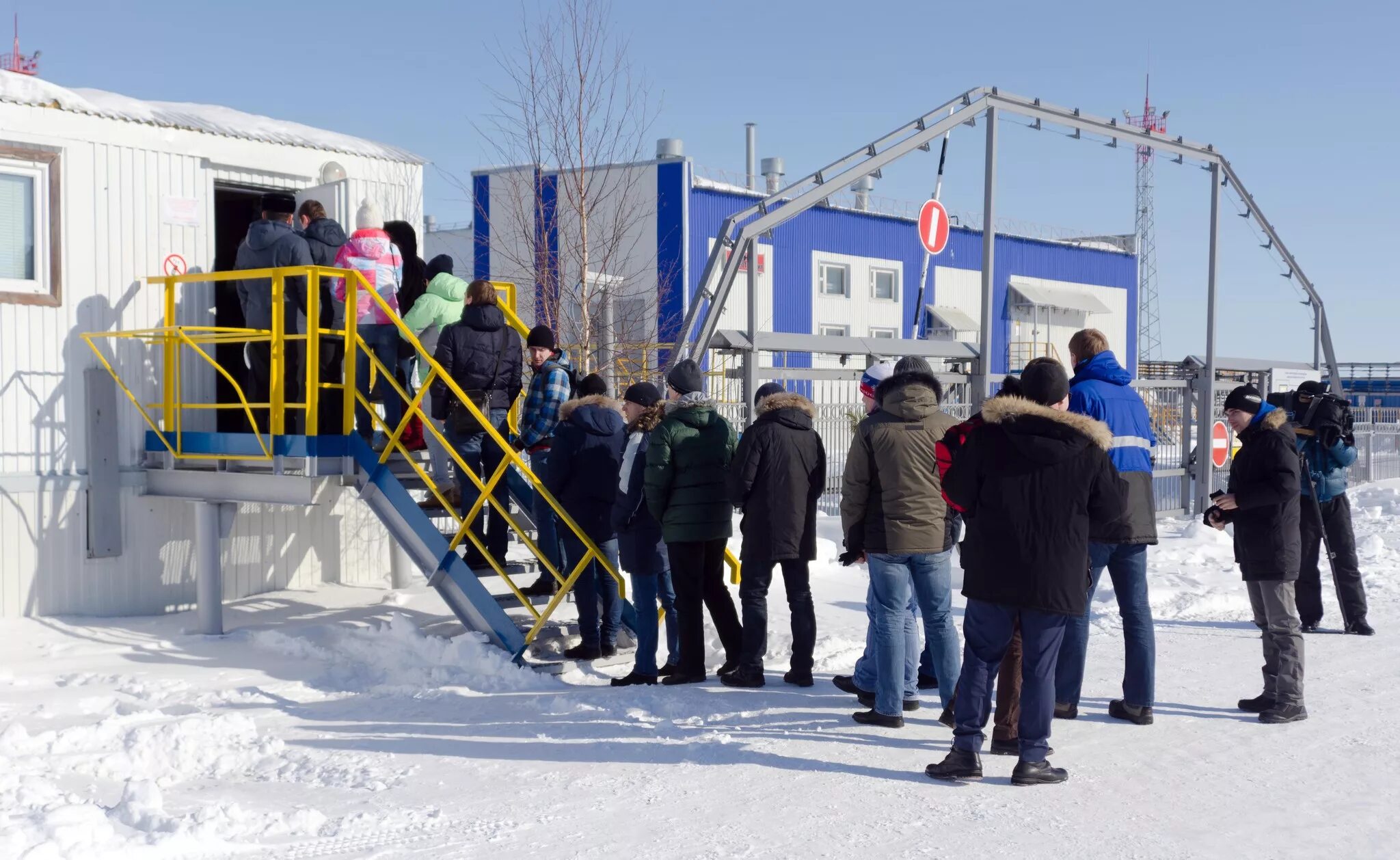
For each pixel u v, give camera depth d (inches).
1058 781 192.2
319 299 310.0
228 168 362.6
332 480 303.4
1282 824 172.7
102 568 331.3
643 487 263.6
